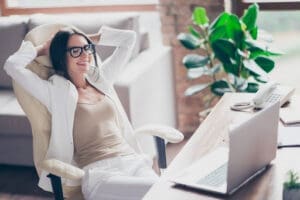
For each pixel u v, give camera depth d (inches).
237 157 65.0
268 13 158.7
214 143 82.7
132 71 135.2
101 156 96.3
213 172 72.9
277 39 160.4
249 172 69.3
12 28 153.4
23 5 180.4
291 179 62.9
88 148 97.6
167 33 159.3
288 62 161.6
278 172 72.3
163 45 161.0
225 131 86.1
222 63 138.6
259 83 137.3
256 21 148.1
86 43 99.3
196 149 81.4
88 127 97.7
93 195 90.4
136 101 131.3
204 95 159.9
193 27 155.9
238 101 98.3
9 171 148.6
